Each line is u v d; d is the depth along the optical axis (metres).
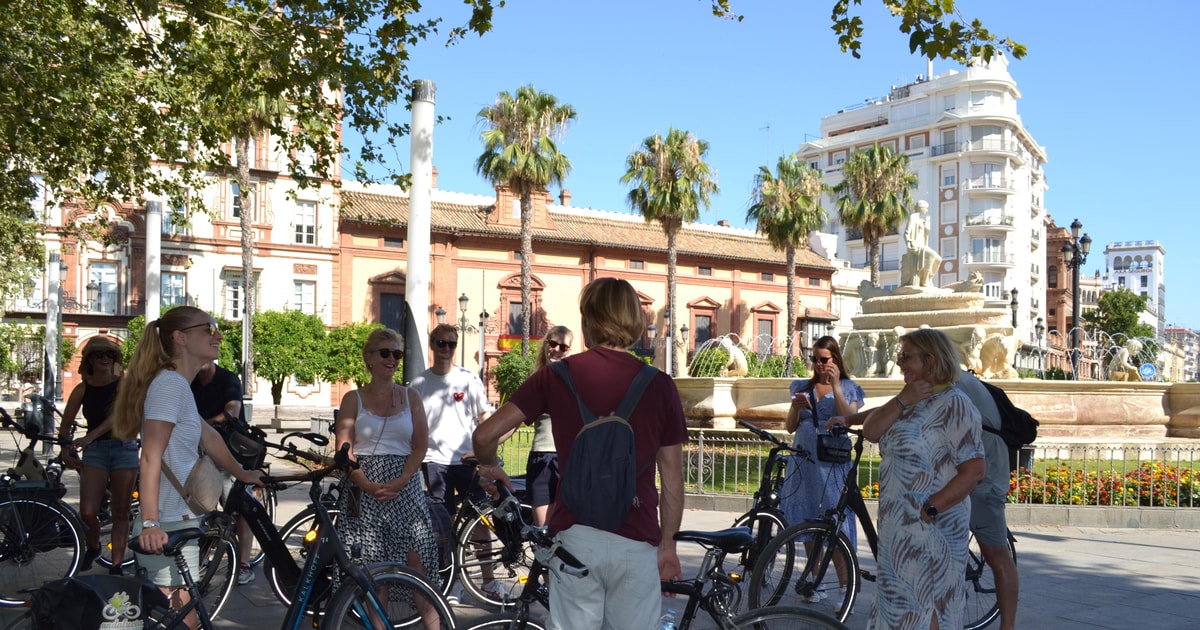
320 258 45.91
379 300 47.25
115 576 3.86
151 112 12.80
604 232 53.84
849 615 5.76
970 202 71.75
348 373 40.56
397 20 9.70
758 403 17.20
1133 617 6.32
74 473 14.30
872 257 43.03
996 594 5.65
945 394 4.52
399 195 49.06
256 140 44.66
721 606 3.97
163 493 4.26
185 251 43.81
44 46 11.27
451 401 6.67
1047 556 8.56
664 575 3.39
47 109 11.47
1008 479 5.44
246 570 6.91
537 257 51.19
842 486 6.46
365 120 10.42
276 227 45.19
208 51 10.62
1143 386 16.06
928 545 4.43
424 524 5.39
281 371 38.72
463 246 49.28
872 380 16.23
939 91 74.69
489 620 3.79
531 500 6.54
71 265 42.31
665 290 55.12
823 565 5.66
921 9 8.04
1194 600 6.85
